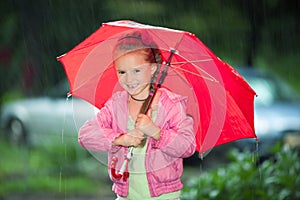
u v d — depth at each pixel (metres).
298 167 8.12
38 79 19.92
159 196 4.97
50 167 12.83
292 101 12.62
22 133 15.34
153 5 21.81
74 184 11.96
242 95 5.21
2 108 20.16
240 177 7.92
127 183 5.03
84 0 20.33
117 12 20.89
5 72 20.98
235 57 22.55
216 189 7.78
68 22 20.28
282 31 24.92
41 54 20.11
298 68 24.83
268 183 7.84
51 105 14.50
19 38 20.81
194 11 22.64
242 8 23.11
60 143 13.49
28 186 11.69
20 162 13.65
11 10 21.11
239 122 5.36
